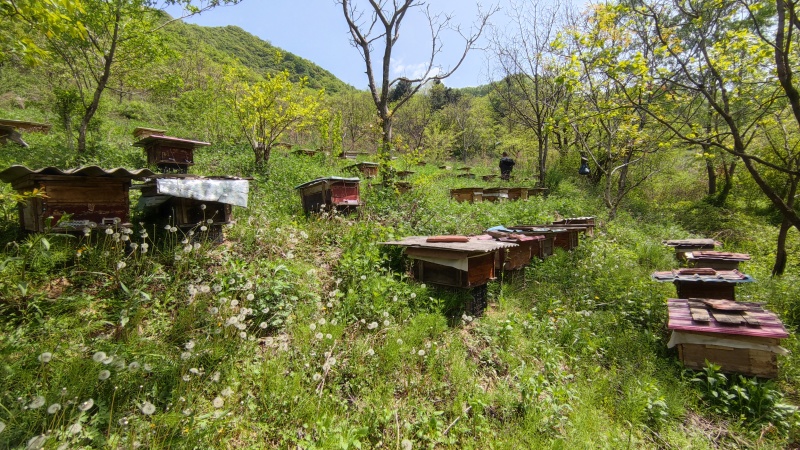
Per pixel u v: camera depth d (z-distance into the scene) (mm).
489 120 39250
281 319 4055
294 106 10812
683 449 3615
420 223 8055
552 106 16562
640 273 7703
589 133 16453
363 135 34312
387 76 10172
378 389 3547
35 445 1969
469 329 5000
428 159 28828
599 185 19312
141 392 2893
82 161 8164
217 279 4270
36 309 3404
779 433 3885
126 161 8969
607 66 6910
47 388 2664
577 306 6199
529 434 3432
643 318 5871
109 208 4289
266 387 3252
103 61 10625
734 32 5934
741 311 4660
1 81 19297
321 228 6508
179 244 4703
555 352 4754
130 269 4129
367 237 6270
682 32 8016
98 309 3668
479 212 10289
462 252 4941
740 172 17656
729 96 7246
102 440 2455
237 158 11320
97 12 8305
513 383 4074
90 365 2883
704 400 4328
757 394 4137
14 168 3596
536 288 6672
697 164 19016
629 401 4000
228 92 12047
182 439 2576
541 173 17734
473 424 3465
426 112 37438
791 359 5004
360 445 2844
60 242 4004
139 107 22453
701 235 13688
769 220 15328
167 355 3287
